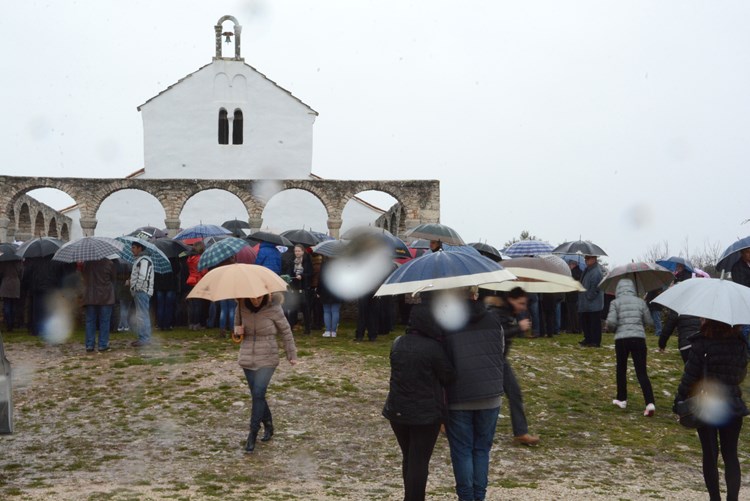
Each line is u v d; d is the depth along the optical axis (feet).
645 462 31.65
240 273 29.68
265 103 142.20
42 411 36.86
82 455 30.32
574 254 59.00
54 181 103.04
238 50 143.43
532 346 54.54
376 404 38.75
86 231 103.40
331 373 43.83
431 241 50.06
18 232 114.01
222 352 49.06
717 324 24.13
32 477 27.12
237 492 25.11
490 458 31.22
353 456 30.96
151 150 140.15
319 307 61.77
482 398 22.06
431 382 21.16
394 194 105.40
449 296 21.99
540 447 33.22
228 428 34.40
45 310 56.39
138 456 30.22
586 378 46.85
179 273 58.85
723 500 26.21
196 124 141.08
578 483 27.84
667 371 49.52
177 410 36.88
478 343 22.24
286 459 30.25
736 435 24.16
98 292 49.24
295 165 142.51
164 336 55.57
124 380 42.19
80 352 49.67
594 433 36.01
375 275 51.24
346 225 133.69
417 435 21.22
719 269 45.44
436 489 26.40
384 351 49.83
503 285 27.84
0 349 25.49
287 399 38.86
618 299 40.14
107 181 104.27
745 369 24.21
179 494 24.50
